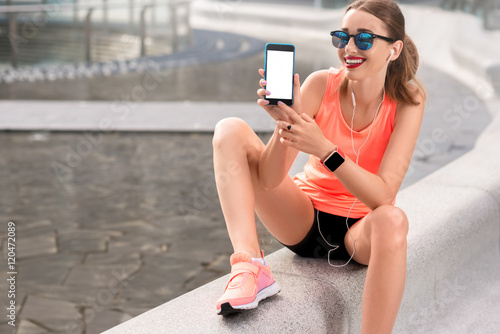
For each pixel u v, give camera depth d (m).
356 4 1.97
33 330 2.88
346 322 1.99
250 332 1.73
